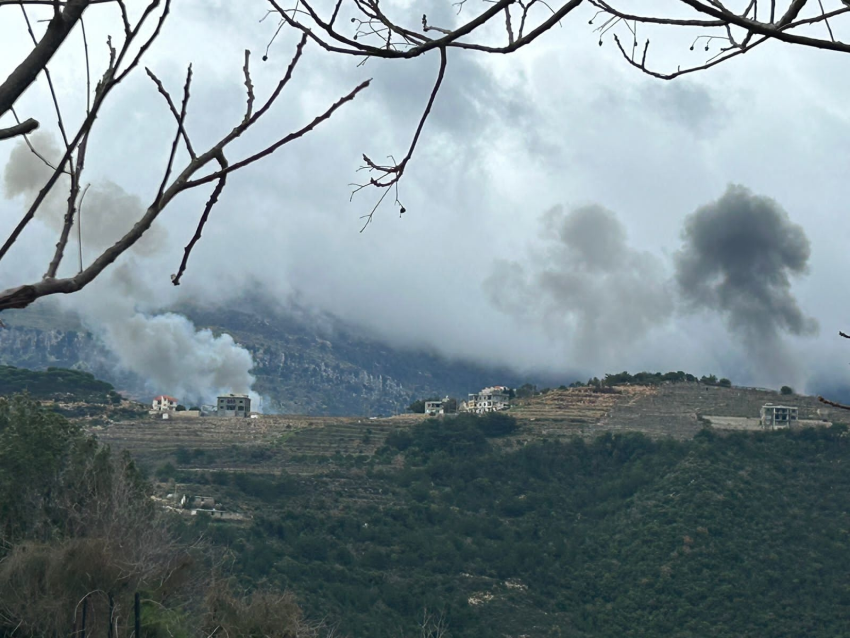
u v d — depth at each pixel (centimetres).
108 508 2802
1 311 184
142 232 213
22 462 2800
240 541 6197
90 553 2183
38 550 2225
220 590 2462
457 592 6956
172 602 2600
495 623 6644
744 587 7262
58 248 210
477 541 8000
